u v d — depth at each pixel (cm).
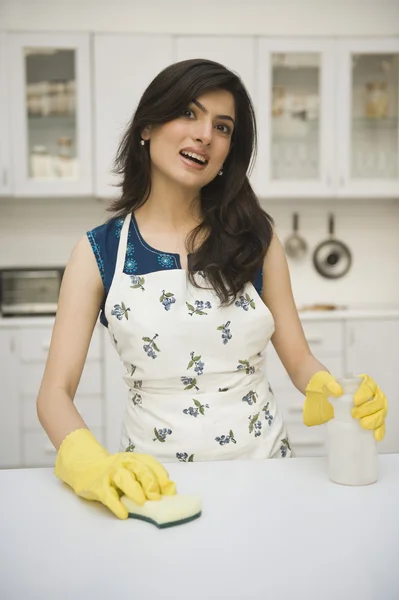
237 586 68
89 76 334
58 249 369
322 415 105
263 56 340
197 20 361
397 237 382
